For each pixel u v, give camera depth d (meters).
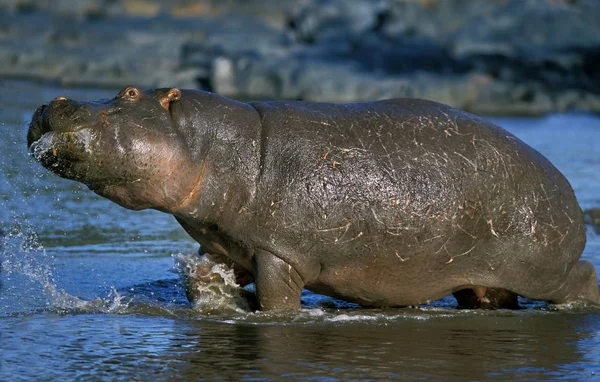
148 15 167.25
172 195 30.92
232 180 31.16
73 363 26.34
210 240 32.53
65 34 150.62
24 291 34.97
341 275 32.22
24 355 27.05
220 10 171.62
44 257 41.12
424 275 32.53
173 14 168.88
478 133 32.84
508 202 32.31
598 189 60.50
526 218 32.44
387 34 152.38
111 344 28.31
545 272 33.25
